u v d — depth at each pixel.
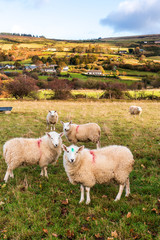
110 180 4.70
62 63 112.94
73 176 4.60
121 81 64.12
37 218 3.94
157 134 9.97
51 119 11.57
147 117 14.78
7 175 5.50
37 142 5.82
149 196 4.59
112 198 4.67
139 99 32.66
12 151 5.38
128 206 4.24
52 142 5.68
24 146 5.58
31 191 4.95
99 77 75.88
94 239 3.44
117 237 3.43
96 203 4.46
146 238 3.39
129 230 3.56
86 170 4.47
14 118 14.20
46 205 4.39
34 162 5.75
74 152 4.32
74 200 4.56
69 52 178.00
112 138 9.56
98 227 3.64
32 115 15.52
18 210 4.14
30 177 5.76
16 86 33.59
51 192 4.92
